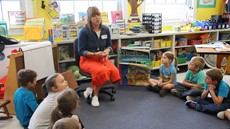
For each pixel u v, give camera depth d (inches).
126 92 129.0
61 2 145.3
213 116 98.2
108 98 120.4
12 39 119.6
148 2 171.8
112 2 159.9
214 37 178.1
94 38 118.4
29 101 86.4
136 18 161.5
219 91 97.8
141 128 89.4
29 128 75.5
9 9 132.4
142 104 112.0
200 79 115.0
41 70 104.9
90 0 153.3
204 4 183.9
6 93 101.0
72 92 66.2
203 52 112.3
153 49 157.4
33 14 133.1
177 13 185.3
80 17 143.6
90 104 113.3
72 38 135.8
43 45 105.5
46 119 72.7
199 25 173.5
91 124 93.2
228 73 122.3
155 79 141.6
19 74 86.4
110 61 130.6
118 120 96.2
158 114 101.1
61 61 136.6
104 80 110.5
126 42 151.9
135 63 135.9
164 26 173.8
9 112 102.7
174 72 125.0
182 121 94.3
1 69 110.3
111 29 141.9
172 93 122.3
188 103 106.5
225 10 184.4
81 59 119.6
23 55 97.2
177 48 171.0
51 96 76.0
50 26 138.6
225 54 113.8
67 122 44.1
